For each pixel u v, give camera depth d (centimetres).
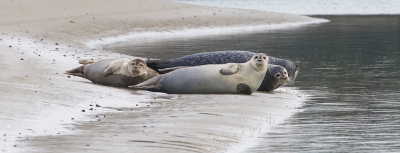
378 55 6825
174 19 12081
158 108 3291
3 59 5059
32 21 10075
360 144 2466
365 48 7712
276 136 2630
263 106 3472
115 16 11762
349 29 11250
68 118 2861
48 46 7338
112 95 3669
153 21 11581
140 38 9888
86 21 10688
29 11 11400
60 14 11531
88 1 13712
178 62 4728
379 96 3944
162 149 2262
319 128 2827
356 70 5494
